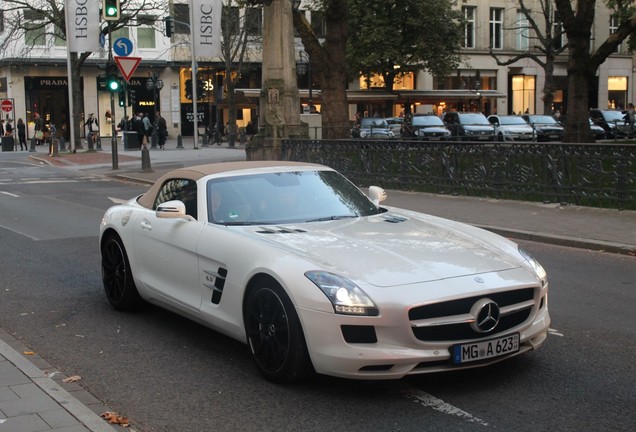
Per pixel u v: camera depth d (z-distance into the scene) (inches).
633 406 182.1
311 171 261.6
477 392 192.1
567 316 271.0
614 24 2454.5
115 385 205.3
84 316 281.7
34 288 329.7
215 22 1503.4
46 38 2047.2
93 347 241.9
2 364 207.5
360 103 2208.4
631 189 524.4
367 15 1953.7
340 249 200.2
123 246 278.5
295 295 185.3
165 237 246.2
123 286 279.3
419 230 224.7
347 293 179.5
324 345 180.9
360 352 177.3
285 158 864.3
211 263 222.1
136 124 1651.1
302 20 977.5
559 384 197.6
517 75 2475.4
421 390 193.9
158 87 1840.6
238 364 221.0
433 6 1967.3
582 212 531.5
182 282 239.0
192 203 245.6
